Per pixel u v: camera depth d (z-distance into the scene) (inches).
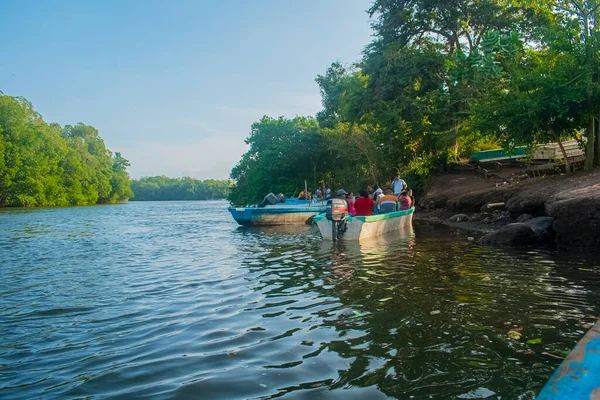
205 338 182.5
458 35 896.3
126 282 306.5
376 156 1117.7
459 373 141.7
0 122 2190.0
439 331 180.7
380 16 919.0
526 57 655.8
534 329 179.2
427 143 933.2
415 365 148.7
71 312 230.2
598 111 524.4
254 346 171.3
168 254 458.0
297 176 1541.6
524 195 515.5
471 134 762.8
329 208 493.0
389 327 188.1
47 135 2541.8
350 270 319.0
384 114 877.8
